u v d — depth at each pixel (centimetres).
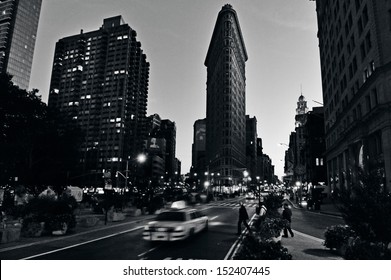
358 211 913
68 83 17200
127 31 17075
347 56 4584
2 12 18475
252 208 4253
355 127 3869
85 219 1983
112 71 16712
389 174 2962
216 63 14800
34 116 3844
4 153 3064
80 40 17525
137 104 17588
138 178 11794
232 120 12825
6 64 17775
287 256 727
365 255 799
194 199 5425
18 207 2291
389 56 3189
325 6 6234
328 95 6153
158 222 1405
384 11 3319
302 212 3628
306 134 8875
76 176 4831
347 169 4244
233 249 1219
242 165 15125
